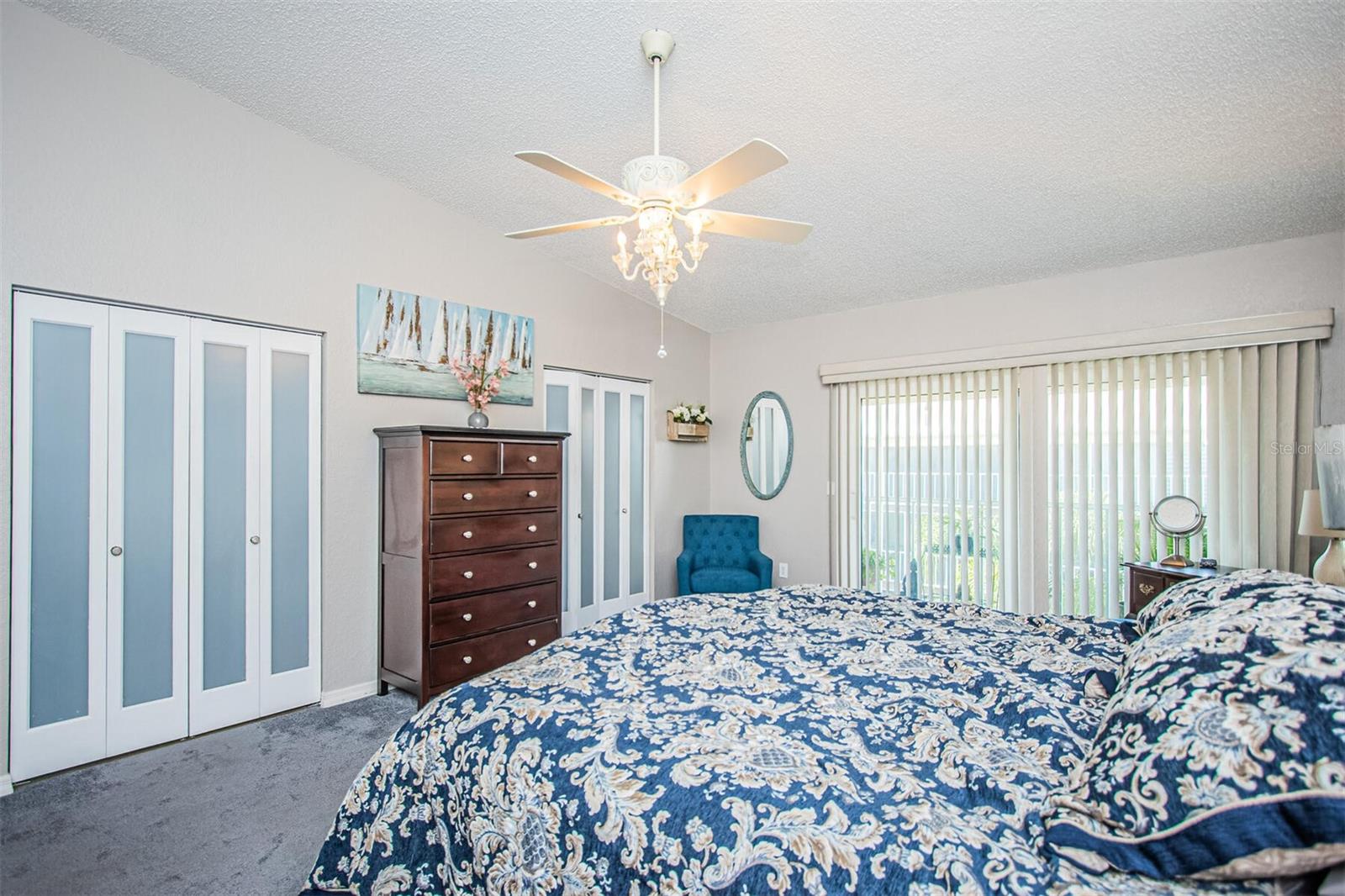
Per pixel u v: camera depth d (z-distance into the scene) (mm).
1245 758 836
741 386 5523
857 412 4805
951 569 4293
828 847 938
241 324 3014
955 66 2320
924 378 4469
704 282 4602
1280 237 3203
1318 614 1000
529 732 1349
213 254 2883
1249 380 3270
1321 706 827
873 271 4109
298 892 1806
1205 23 2016
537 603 3648
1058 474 3875
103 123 2592
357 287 3383
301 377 3205
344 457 3334
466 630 3301
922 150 2846
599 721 1360
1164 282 3533
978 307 4195
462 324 3832
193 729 2838
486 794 1277
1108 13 2020
